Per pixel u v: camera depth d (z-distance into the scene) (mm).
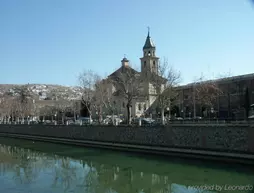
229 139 36000
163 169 34219
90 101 79312
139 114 95938
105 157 45250
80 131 65812
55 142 73438
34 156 49344
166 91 63750
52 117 117000
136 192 26141
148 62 107125
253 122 42156
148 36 112750
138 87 66250
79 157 46375
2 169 37719
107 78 80062
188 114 90188
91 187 28094
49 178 32094
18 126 97438
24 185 29109
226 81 84625
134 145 49906
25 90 156250
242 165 33844
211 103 80750
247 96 77062
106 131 57344
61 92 183000
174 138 43125
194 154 39656
